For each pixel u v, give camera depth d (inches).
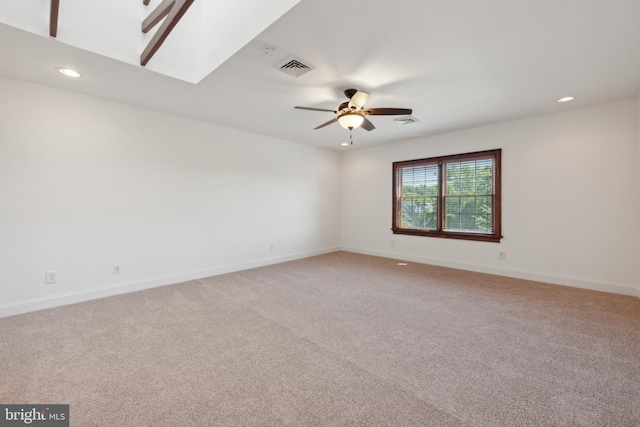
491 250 173.0
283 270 183.6
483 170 176.2
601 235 138.3
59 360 78.8
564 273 148.8
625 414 59.4
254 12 81.7
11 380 69.7
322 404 62.7
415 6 68.1
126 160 137.6
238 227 183.3
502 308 118.0
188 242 160.2
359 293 137.5
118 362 78.2
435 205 198.7
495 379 71.5
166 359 80.0
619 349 85.1
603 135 136.3
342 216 257.6
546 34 79.8
